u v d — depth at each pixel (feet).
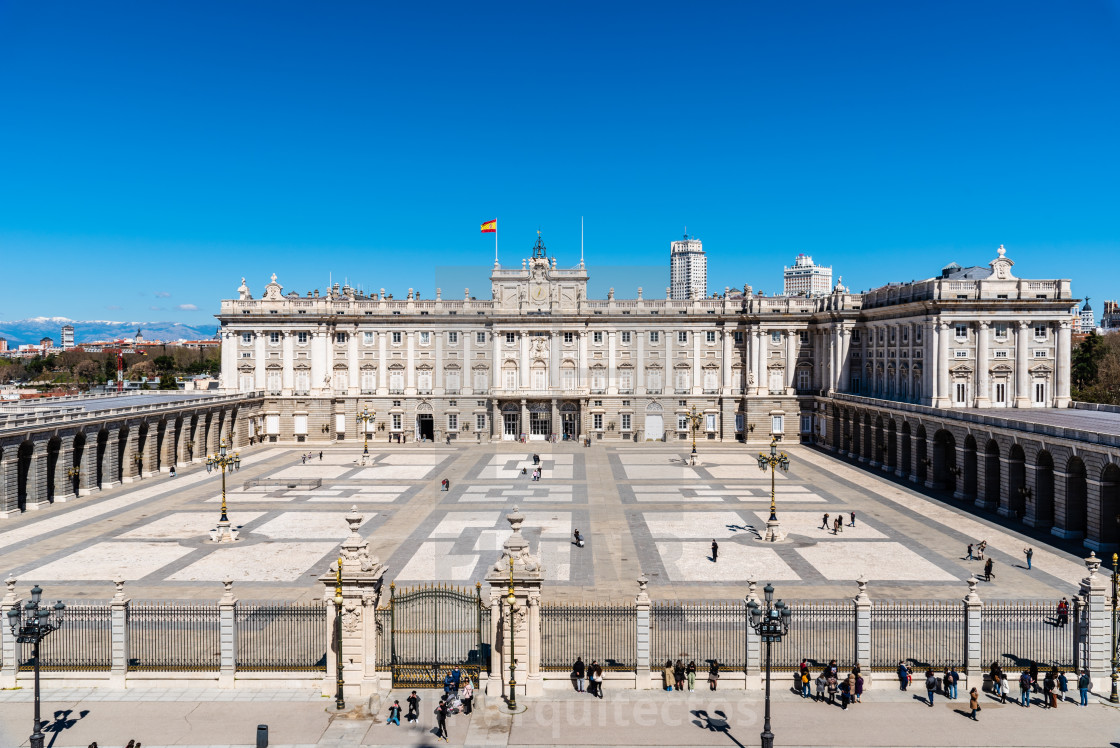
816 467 343.87
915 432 302.66
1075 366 432.66
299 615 140.26
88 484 282.36
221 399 382.01
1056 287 300.20
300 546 206.80
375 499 271.49
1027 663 129.39
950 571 182.91
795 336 429.38
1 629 124.06
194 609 128.67
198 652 132.67
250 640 135.54
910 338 330.34
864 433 359.87
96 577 178.29
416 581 171.94
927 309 308.19
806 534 219.20
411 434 437.58
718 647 136.36
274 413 432.66
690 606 155.63
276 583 174.29
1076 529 213.66
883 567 186.60
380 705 116.26
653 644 137.18
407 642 132.57
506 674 119.65
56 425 261.85
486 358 384.27
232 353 433.07
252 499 272.51
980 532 221.87
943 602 158.10
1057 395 300.40
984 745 106.73
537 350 385.91
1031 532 221.46
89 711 115.55
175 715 114.42
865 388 384.27
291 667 124.57
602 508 151.64
